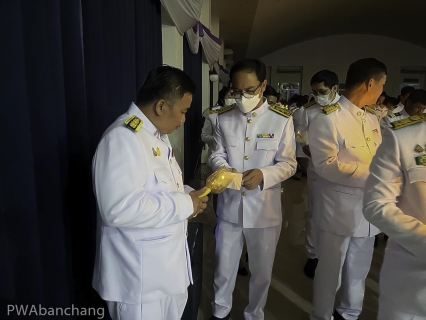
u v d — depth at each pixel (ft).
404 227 3.05
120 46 5.37
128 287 3.22
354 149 5.17
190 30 12.87
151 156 3.29
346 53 40.65
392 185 3.33
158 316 3.43
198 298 6.20
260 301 5.72
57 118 3.32
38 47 3.02
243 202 5.32
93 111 4.30
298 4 25.07
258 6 23.73
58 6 3.22
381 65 5.14
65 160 3.42
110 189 2.90
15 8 2.67
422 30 33.04
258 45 37.78
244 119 5.49
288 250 9.64
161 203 3.12
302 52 41.60
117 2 5.19
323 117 5.27
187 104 3.41
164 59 10.89
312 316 5.84
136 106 3.45
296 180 19.11
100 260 3.34
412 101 7.86
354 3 27.32
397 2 26.84
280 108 5.59
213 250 9.45
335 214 5.24
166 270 3.33
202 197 4.00
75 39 3.63
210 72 25.00
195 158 17.83
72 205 3.67
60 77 3.30
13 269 2.81
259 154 5.34
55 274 3.36
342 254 5.40
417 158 3.18
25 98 2.82
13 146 2.74
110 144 3.01
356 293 5.83
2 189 2.68
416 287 3.18
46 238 3.23
